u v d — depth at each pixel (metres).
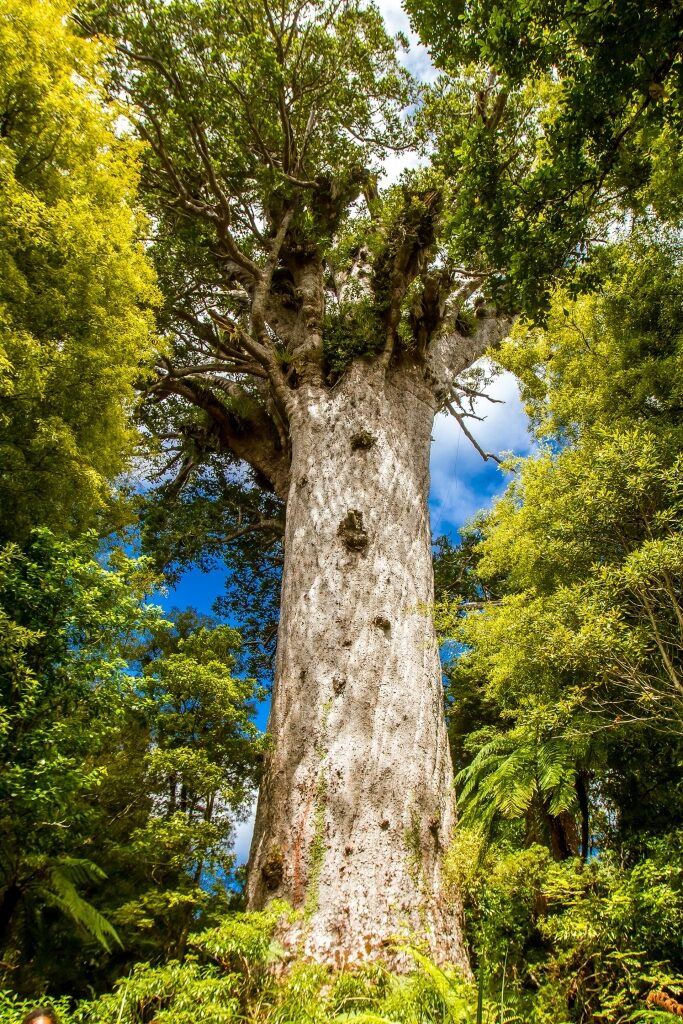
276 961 5.35
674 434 7.19
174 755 7.10
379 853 6.14
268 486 14.27
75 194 6.59
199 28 9.88
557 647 5.61
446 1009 4.15
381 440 9.54
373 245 11.38
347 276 12.68
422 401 10.69
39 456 5.94
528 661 6.16
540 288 6.21
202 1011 4.01
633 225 9.24
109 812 7.95
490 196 6.25
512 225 6.22
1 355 5.06
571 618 5.74
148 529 14.12
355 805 6.41
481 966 5.18
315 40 11.05
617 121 6.05
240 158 11.64
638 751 6.71
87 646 5.31
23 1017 3.54
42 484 5.98
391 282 10.39
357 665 7.41
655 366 8.12
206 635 9.11
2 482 5.70
